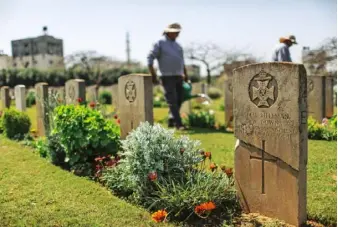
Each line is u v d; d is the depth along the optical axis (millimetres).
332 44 15445
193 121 11203
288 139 3604
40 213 3990
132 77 6379
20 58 29906
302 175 3615
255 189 3934
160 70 10172
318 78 9578
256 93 3789
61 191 4734
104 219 3842
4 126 9062
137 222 3783
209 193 3998
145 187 4340
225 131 10016
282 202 3732
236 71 3939
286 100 3578
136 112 6348
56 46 36781
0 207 4168
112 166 5090
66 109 5910
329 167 5574
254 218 3842
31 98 20922
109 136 5801
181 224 3748
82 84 8523
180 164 4508
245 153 3973
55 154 6199
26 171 5703
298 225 3619
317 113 9656
